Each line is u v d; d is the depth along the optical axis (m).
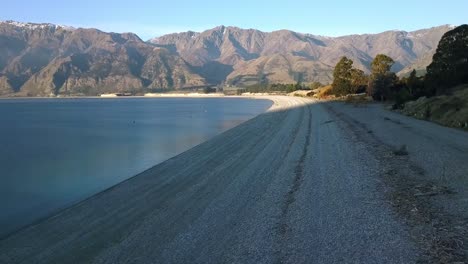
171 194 13.61
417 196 10.65
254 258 7.47
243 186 13.58
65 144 36.28
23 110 121.00
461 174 12.85
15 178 20.78
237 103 130.88
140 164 23.78
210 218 10.24
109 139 39.28
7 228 12.02
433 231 8.03
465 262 6.63
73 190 17.61
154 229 9.86
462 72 46.81
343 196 11.28
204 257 7.75
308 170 15.42
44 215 13.38
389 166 15.01
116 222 10.96
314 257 7.29
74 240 9.84
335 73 91.94
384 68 68.88
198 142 33.59
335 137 25.38
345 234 8.29
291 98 133.62
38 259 8.90
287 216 9.83
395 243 7.59
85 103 182.25
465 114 28.00
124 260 8.09
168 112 90.00
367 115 41.00
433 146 18.95
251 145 24.73
